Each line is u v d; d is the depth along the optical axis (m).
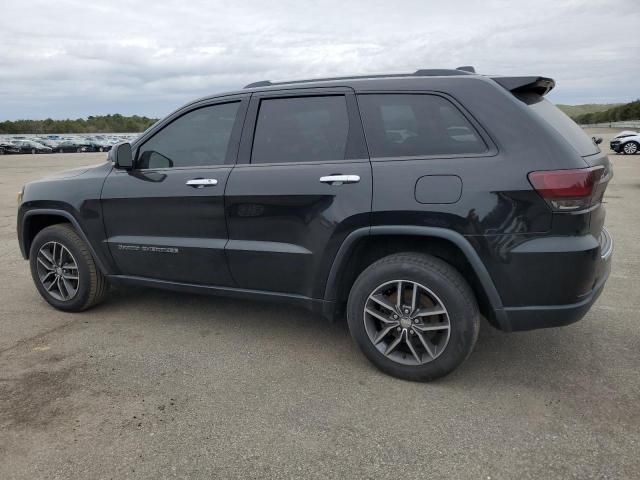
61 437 2.57
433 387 3.02
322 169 3.14
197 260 3.62
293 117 3.35
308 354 3.49
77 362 3.40
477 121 2.85
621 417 2.66
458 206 2.79
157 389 3.04
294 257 3.26
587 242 2.70
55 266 4.27
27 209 4.31
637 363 3.25
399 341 3.07
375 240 3.14
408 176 2.90
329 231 3.10
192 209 3.55
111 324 4.06
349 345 3.62
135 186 3.78
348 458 2.39
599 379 3.06
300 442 2.51
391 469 2.31
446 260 3.07
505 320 2.86
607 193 11.34
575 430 2.56
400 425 2.64
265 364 3.34
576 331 3.75
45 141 49.06
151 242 3.76
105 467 2.34
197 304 4.49
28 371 3.27
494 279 2.81
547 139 2.72
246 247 3.41
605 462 2.31
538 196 2.66
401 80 3.10
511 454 2.39
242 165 3.44
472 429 2.59
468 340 2.89
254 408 2.82
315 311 3.34
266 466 2.34
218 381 3.13
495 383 3.05
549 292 2.74
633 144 24.08
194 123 3.68
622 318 3.97
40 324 4.07
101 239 3.99
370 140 3.09
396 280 2.99
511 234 2.72
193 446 2.49
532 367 3.23
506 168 2.73
